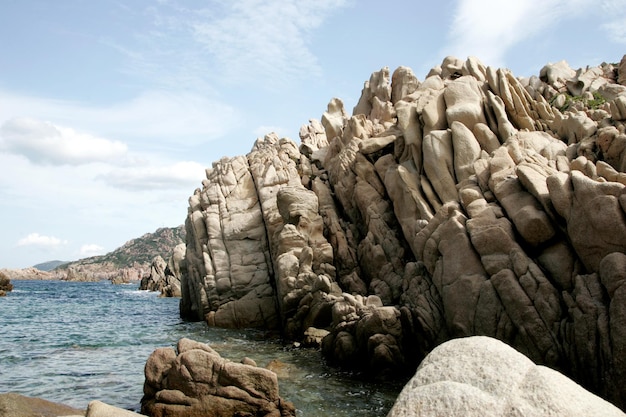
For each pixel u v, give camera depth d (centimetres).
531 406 532
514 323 1608
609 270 1384
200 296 3434
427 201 2473
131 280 15388
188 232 3969
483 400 548
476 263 1788
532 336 1550
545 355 1515
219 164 4019
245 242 3450
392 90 3872
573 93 3098
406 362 1931
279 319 3147
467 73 3067
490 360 607
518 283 1628
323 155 3875
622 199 1455
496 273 1697
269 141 4562
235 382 1415
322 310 2533
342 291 2775
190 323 3534
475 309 1722
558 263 1622
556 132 2498
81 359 2309
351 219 3089
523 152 2064
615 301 1339
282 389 1730
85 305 5462
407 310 1981
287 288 2733
